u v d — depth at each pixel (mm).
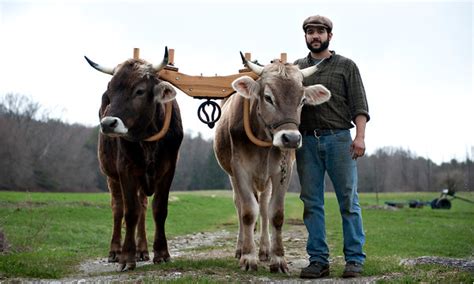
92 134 74062
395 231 17953
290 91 6594
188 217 24875
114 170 8617
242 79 6746
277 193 7223
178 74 7582
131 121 6973
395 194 65562
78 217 21062
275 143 6402
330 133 6910
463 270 6840
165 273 6793
